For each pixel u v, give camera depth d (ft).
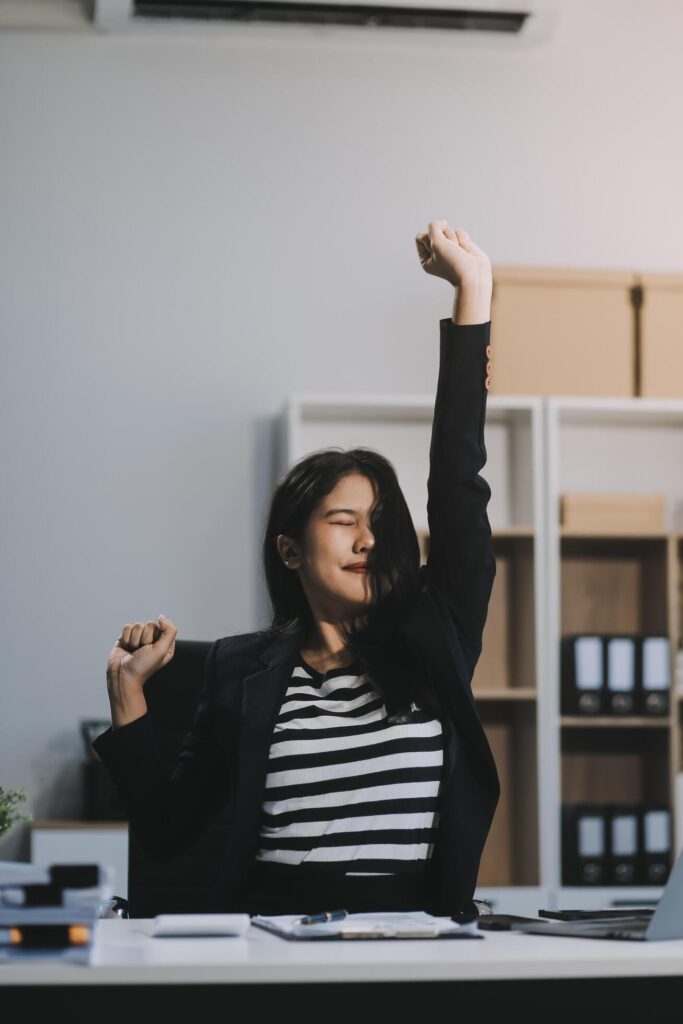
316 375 15.12
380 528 6.54
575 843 14.02
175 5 14.64
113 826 13.41
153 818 6.39
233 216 15.16
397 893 5.96
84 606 14.62
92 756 13.76
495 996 4.90
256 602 14.84
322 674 6.46
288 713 6.26
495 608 14.84
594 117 15.72
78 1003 4.71
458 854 6.07
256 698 6.26
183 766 6.65
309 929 5.05
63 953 4.41
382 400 14.15
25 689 14.48
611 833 14.05
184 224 15.10
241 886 6.08
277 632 6.72
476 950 4.67
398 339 15.24
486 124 15.57
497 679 14.78
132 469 14.82
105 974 4.31
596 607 14.96
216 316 15.05
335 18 14.96
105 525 14.73
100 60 15.12
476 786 6.24
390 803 6.04
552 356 14.61
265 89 15.31
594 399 14.37
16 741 14.40
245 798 6.11
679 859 4.99
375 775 6.07
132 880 7.87
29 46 15.05
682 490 15.47
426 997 4.87
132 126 15.12
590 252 15.61
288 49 15.39
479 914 6.26
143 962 4.38
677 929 5.02
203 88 15.23
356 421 14.94
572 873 14.01
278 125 15.29
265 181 15.24
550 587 14.17
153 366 14.93
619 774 14.87
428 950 4.68
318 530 6.51
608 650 14.14
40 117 15.02
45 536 14.64
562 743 14.82
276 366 15.07
